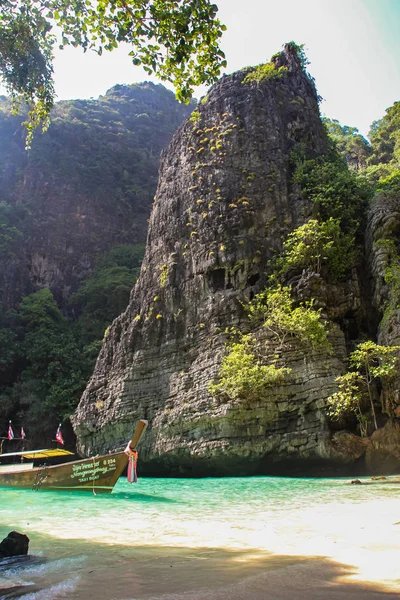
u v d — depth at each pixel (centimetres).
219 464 2558
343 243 2980
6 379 4994
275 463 2436
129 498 1552
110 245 7194
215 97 3781
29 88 1204
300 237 2891
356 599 385
